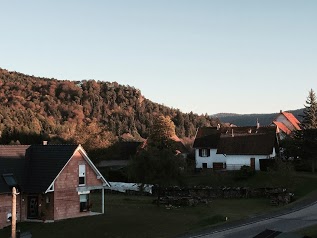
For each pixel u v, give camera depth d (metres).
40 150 42.75
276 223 35.84
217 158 80.81
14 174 39.84
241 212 45.00
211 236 32.28
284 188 56.31
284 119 109.88
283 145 77.19
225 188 58.38
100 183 43.41
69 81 194.00
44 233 35.47
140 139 148.12
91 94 182.25
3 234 35.25
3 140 117.62
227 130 84.00
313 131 68.00
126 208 47.25
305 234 29.75
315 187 56.69
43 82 188.25
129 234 35.00
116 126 161.75
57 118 154.12
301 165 71.19
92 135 82.06
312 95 99.38
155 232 35.47
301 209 42.59
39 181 39.62
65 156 40.94
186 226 37.50
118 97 191.12
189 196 56.97
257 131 81.06
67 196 40.59
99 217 40.91
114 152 87.31
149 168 48.19
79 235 34.84
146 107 191.00
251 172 65.75
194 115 188.00
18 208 39.34
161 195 61.12
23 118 132.88
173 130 87.12
